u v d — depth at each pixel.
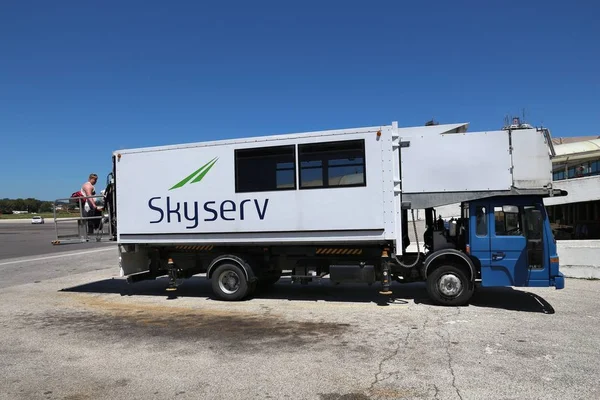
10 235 43.03
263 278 10.03
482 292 9.79
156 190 9.93
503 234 8.27
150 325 7.57
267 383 4.83
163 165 9.88
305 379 4.92
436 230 9.27
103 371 5.32
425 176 8.46
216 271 9.60
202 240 9.57
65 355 5.96
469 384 4.67
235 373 5.16
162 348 6.20
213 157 9.51
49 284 12.41
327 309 8.50
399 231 8.44
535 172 8.09
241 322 7.62
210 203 9.52
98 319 8.09
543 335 6.45
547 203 18.42
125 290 11.30
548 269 8.08
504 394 4.41
